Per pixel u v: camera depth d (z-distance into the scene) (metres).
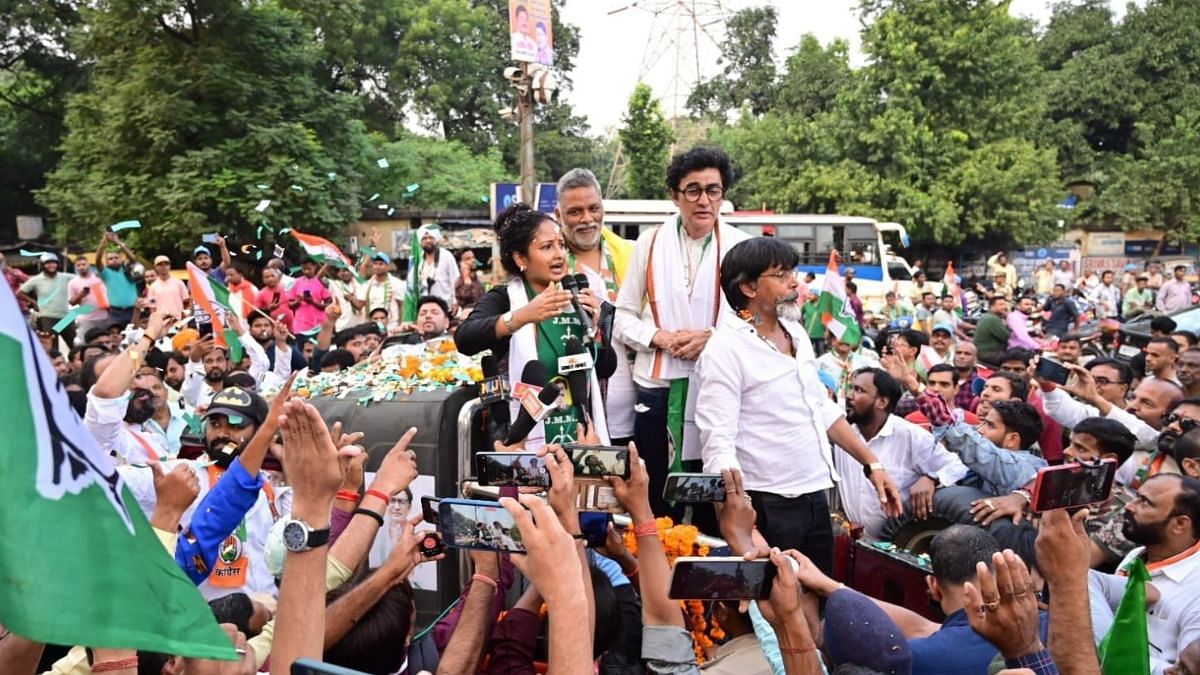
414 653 2.91
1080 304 20.27
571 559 2.03
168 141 20.48
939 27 29.20
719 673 2.83
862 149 30.06
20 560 1.31
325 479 2.14
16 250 21.86
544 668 2.83
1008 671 2.07
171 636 1.42
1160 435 4.96
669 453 4.30
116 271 12.23
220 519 2.71
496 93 38.59
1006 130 29.83
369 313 11.22
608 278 4.64
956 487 4.67
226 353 6.82
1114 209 34.22
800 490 3.81
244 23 21.73
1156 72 36.97
